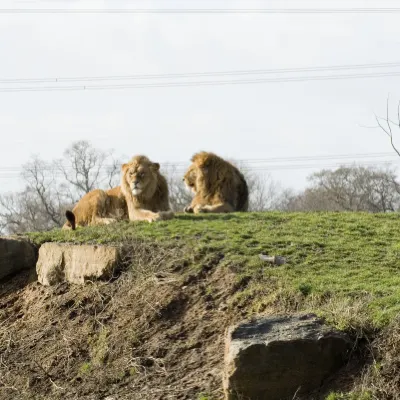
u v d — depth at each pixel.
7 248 49.81
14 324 45.12
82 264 45.47
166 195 55.00
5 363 41.44
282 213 53.12
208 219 51.12
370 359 31.14
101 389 36.03
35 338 42.66
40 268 48.16
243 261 41.41
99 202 54.31
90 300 43.34
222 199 57.25
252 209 143.62
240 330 32.00
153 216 50.81
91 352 39.59
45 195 143.75
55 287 46.53
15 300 47.69
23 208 144.38
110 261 44.06
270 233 46.34
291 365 30.88
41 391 38.41
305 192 154.00
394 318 31.77
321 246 43.66
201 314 38.38
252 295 37.97
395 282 36.75
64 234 51.25
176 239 45.69
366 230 47.09
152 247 44.84
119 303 41.66
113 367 37.19
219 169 58.00
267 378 30.80
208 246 43.62
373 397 29.17
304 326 32.16
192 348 36.31
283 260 41.22
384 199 144.88
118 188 55.62
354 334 32.12
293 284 37.53
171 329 38.06
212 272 41.34
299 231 46.88
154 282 41.72
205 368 34.62
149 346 37.31
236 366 30.67
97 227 51.03
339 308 33.34
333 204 145.75
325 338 31.30
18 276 50.00
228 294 39.06
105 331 40.12
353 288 36.19
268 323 32.56
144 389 34.59
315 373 31.03
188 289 40.47
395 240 44.81
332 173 149.62
